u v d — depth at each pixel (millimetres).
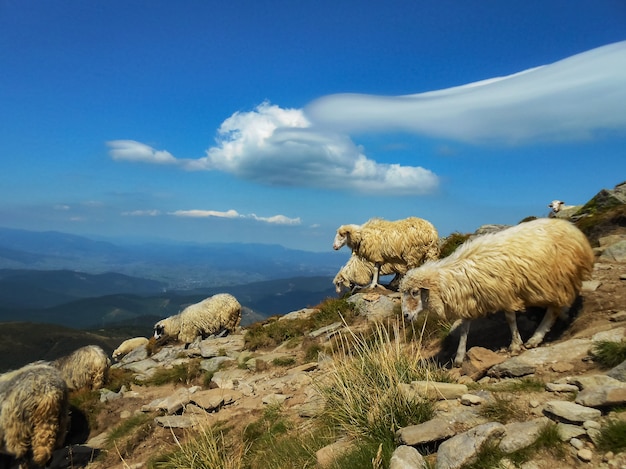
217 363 4277
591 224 3791
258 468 2131
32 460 2979
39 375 2934
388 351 2291
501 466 1323
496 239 2363
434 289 2424
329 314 4598
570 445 1335
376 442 1710
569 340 2109
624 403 1425
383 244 4730
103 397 3908
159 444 2973
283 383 3258
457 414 1657
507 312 2336
